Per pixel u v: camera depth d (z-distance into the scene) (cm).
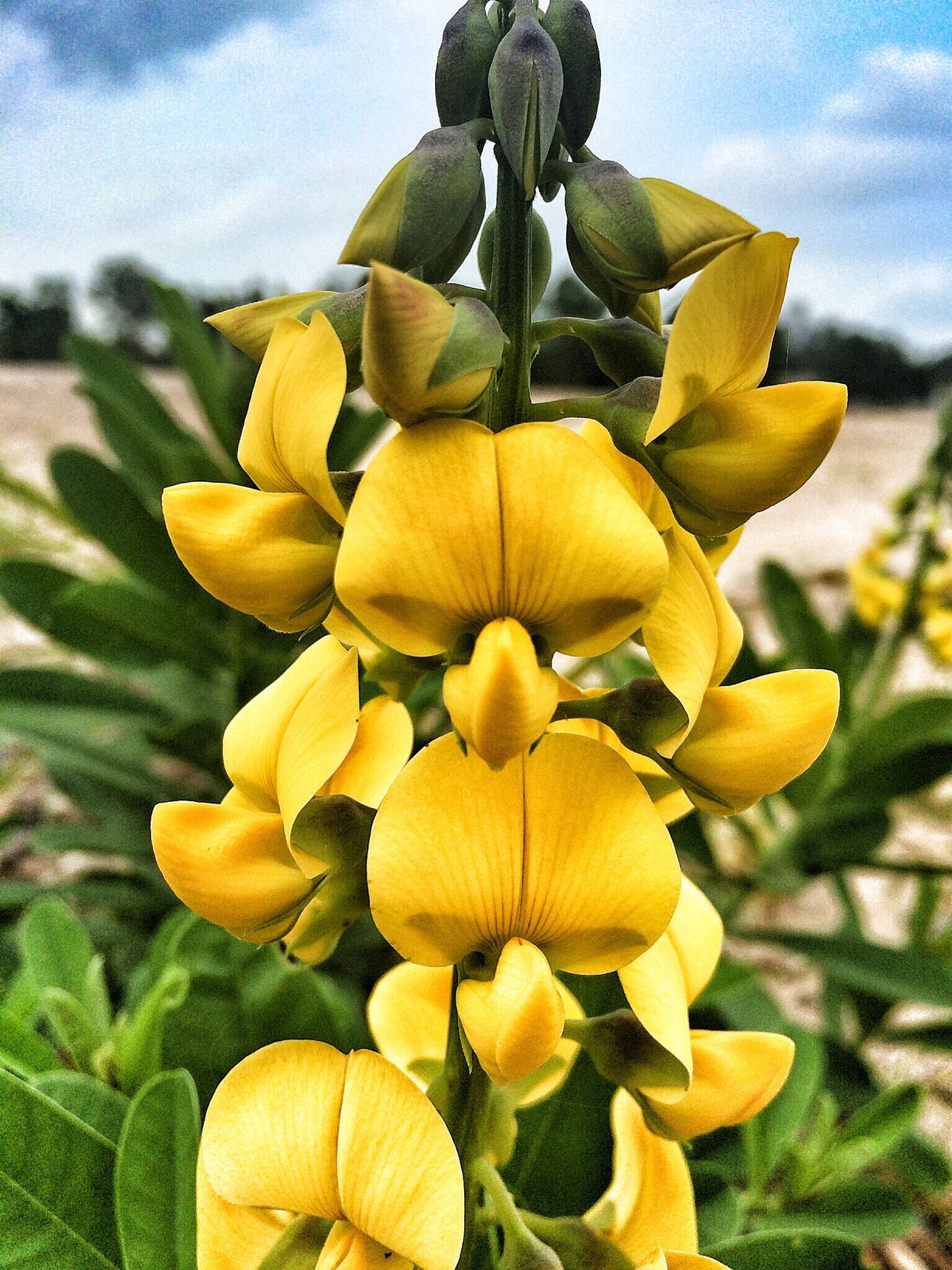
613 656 25
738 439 8
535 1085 10
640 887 8
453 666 7
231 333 8
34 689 23
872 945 21
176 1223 10
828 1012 23
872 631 30
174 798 22
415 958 8
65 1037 13
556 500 7
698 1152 16
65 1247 10
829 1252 11
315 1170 8
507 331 8
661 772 9
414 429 7
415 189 7
